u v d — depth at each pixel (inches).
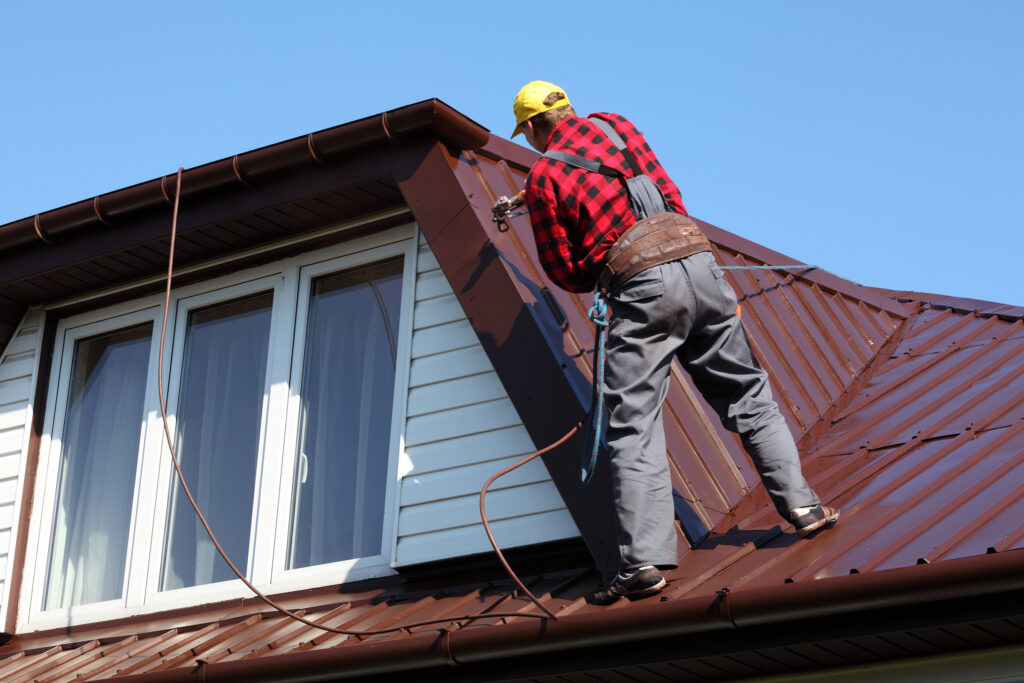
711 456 218.2
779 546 183.5
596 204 188.5
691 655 168.2
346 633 189.8
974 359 272.7
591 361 217.3
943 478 194.2
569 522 212.7
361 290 261.0
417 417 236.8
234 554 253.4
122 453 280.5
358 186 243.1
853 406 266.4
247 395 267.3
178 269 277.9
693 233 188.7
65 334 294.2
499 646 176.7
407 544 228.1
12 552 276.1
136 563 261.3
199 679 199.2
